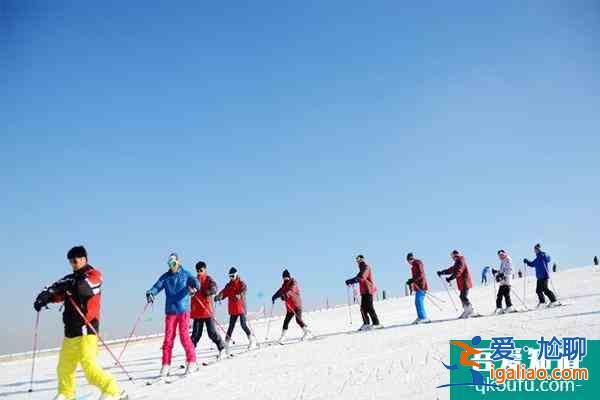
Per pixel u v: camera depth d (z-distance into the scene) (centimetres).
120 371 1098
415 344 967
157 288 927
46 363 1584
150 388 816
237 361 1011
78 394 795
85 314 633
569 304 1475
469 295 2748
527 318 1171
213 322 1107
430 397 582
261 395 675
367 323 1420
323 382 718
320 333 1550
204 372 914
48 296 621
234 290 1259
